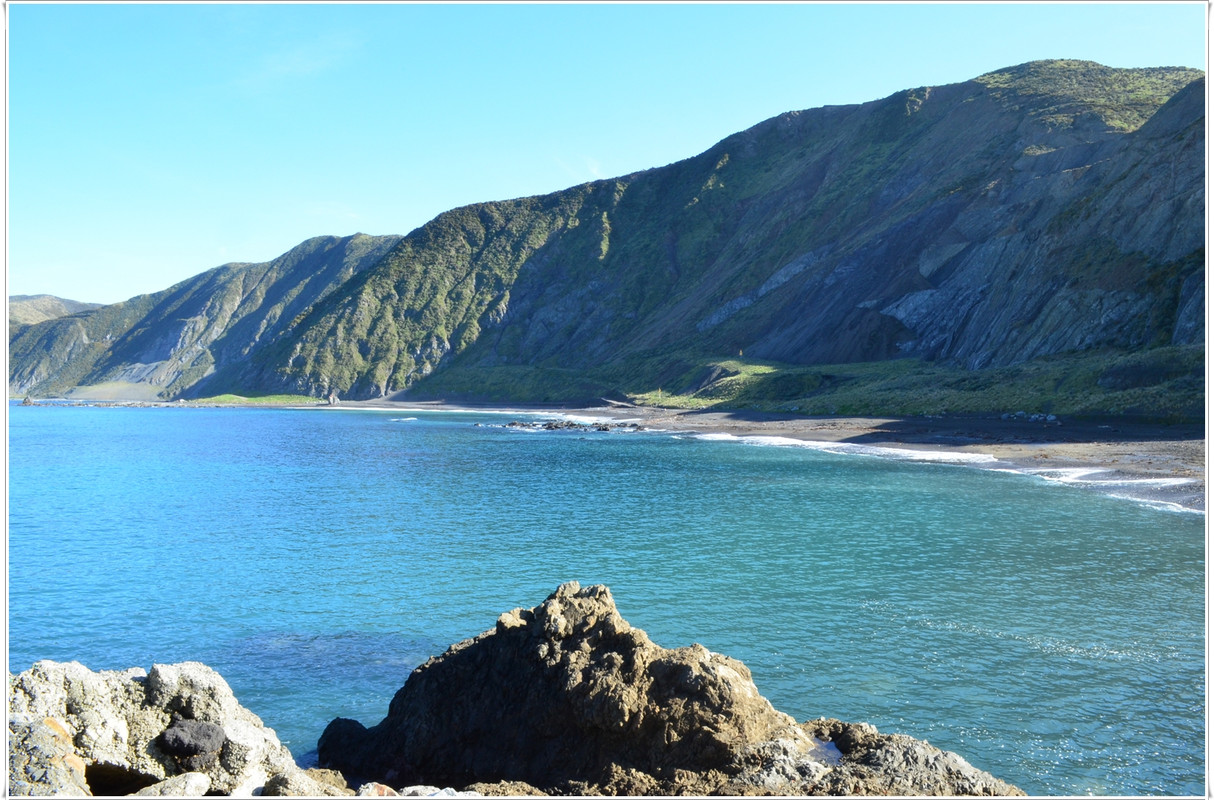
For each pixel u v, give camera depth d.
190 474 60.28
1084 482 42.50
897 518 34.56
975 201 125.31
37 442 96.50
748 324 151.50
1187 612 20.77
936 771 10.84
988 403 76.44
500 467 59.50
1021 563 26.09
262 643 20.84
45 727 11.36
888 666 17.59
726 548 29.69
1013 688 16.25
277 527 36.88
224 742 12.22
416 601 24.09
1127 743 13.91
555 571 26.97
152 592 25.83
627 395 149.00
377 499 45.00
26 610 24.00
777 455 61.91
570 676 13.23
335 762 14.69
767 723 12.23
